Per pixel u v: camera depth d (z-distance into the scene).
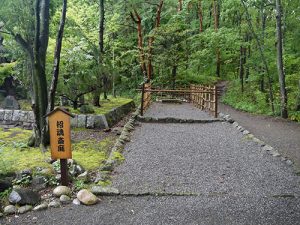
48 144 6.38
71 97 9.24
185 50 19.14
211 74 24.70
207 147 6.90
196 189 4.48
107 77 9.55
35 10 5.89
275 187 4.59
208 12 24.67
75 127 8.45
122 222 3.52
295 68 14.94
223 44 18.16
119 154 6.02
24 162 5.26
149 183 4.68
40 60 6.20
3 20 6.00
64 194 4.16
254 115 12.90
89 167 5.31
